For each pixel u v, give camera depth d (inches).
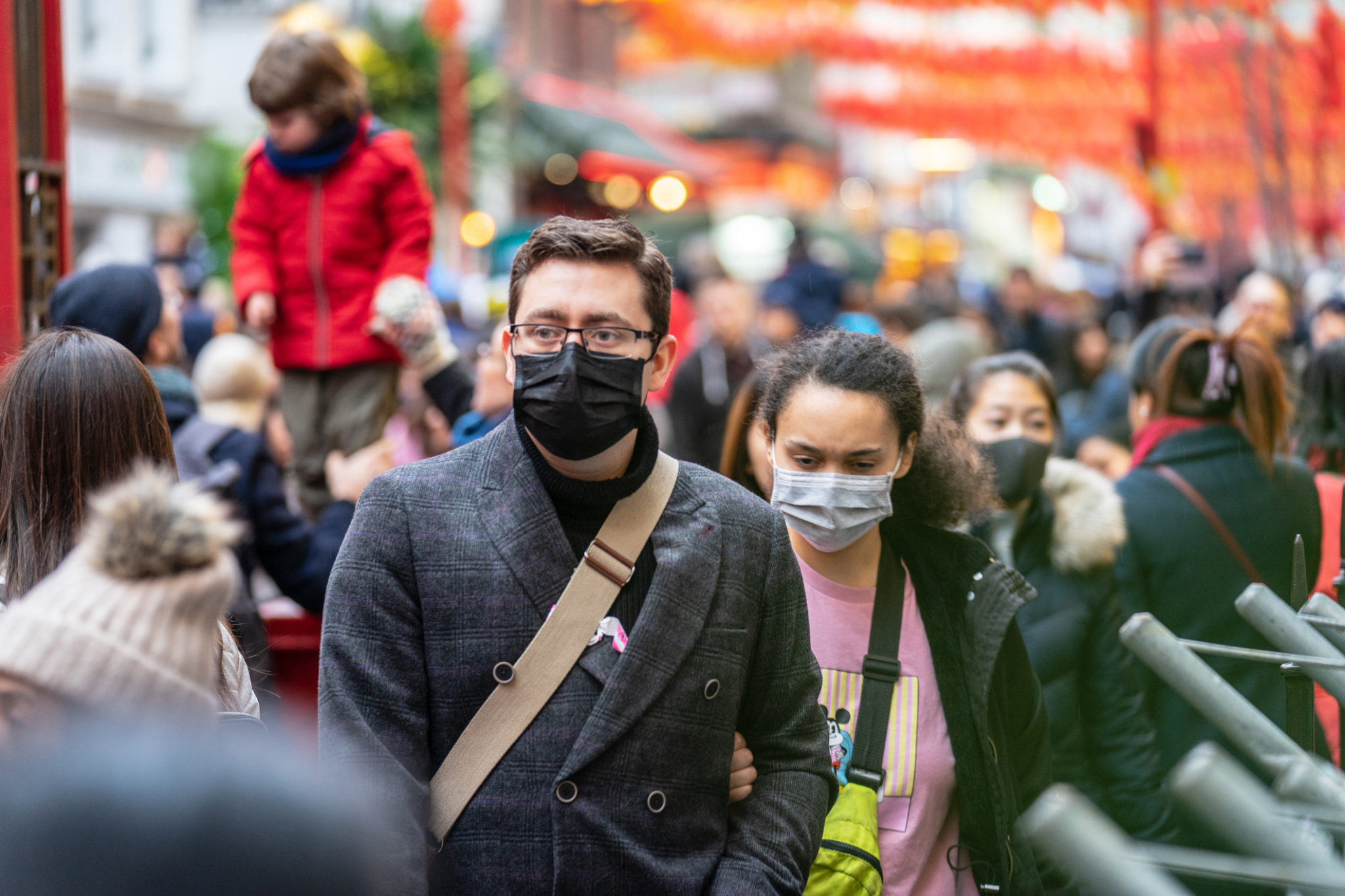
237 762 60.2
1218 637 262.1
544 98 1534.2
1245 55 802.8
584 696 149.9
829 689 193.8
